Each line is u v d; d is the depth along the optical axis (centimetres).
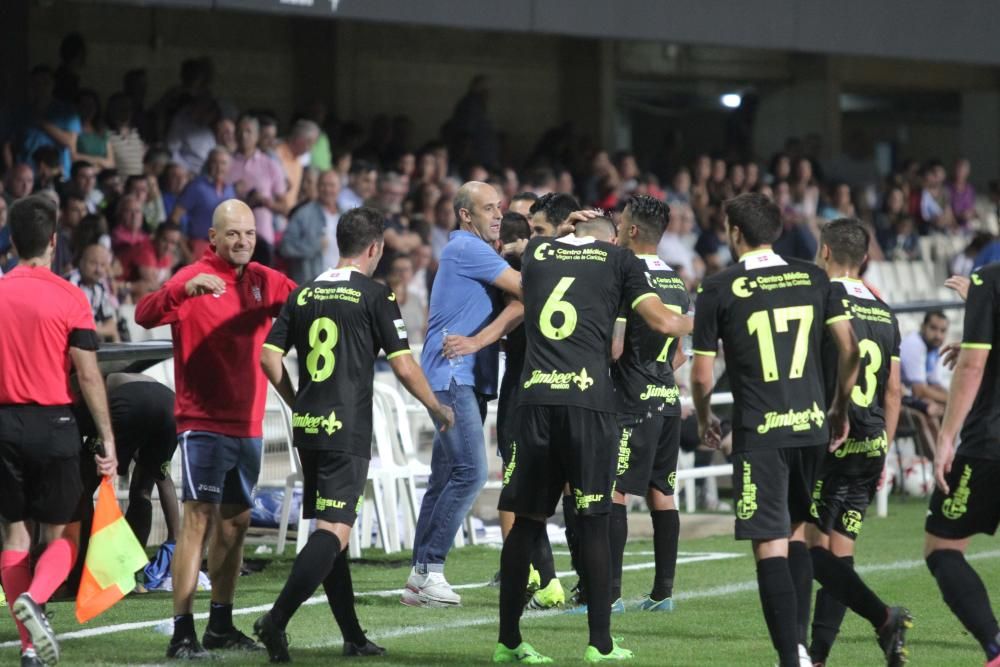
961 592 1619
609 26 4075
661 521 2145
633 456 2058
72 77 3709
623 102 5934
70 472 1722
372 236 1814
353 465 1750
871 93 6775
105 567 1744
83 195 3341
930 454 3666
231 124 3769
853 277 1906
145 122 3884
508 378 2180
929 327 3656
